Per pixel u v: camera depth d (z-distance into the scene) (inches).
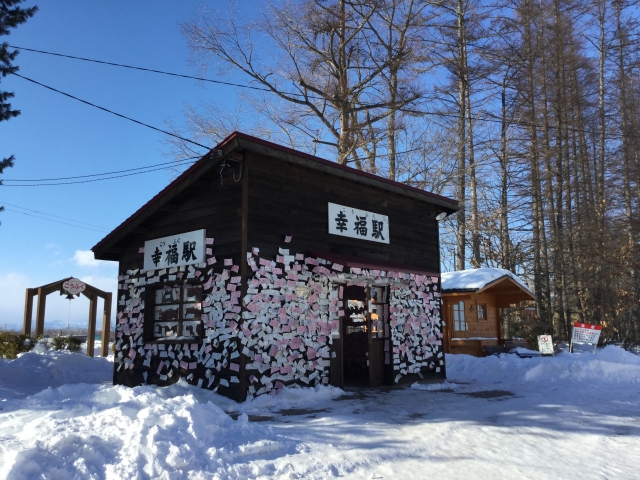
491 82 984.9
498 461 203.3
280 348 333.1
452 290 646.5
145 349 379.2
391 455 205.9
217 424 209.9
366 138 799.1
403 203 458.3
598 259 847.1
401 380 417.1
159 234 384.2
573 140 1003.9
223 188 344.2
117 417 198.8
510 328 975.0
